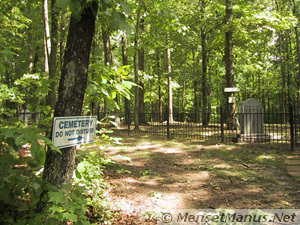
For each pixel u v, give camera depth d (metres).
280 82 23.91
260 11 11.95
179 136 11.55
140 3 5.99
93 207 3.53
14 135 1.70
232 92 12.52
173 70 17.22
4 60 1.88
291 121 8.11
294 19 11.66
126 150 8.21
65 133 2.49
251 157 7.19
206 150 8.35
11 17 8.21
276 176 5.40
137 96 13.71
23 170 3.09
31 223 2.17
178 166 6.41
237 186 4.84
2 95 5.62
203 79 17.17
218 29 15.77
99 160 3.70
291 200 4.04
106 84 2.81
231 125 12.42
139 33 12.23
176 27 10.30
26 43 17.36
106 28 3.67
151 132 12.69
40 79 2.97
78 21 2.40
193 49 16.19
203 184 5.00
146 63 24.33
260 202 4.02
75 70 2.48
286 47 21.14
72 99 2.50
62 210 2.04
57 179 2.48
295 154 7.38
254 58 18.02
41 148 1.69
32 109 3.04
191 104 30.67
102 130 3.61
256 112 10.08
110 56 13.54
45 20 6.10
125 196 4.24
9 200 2.60
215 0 14.78
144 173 5.61
